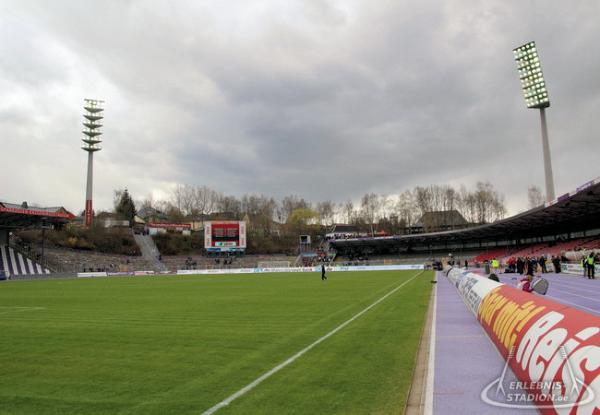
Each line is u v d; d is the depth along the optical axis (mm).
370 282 36094
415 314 14875
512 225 65312
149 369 8203
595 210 49656
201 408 5934
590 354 4340
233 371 7859
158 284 41750
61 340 11570
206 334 11969
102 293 29953
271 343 10375
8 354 9844
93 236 93375
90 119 99812
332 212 153500
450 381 6801
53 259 75812
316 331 11938
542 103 61312
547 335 5605
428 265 67000
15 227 72438
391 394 6250
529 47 61750
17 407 6203
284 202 156000
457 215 126375
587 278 31578
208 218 139500
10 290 34844
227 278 53812
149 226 108438
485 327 10719
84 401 6391
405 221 131375
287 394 6398
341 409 5699
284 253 114250
